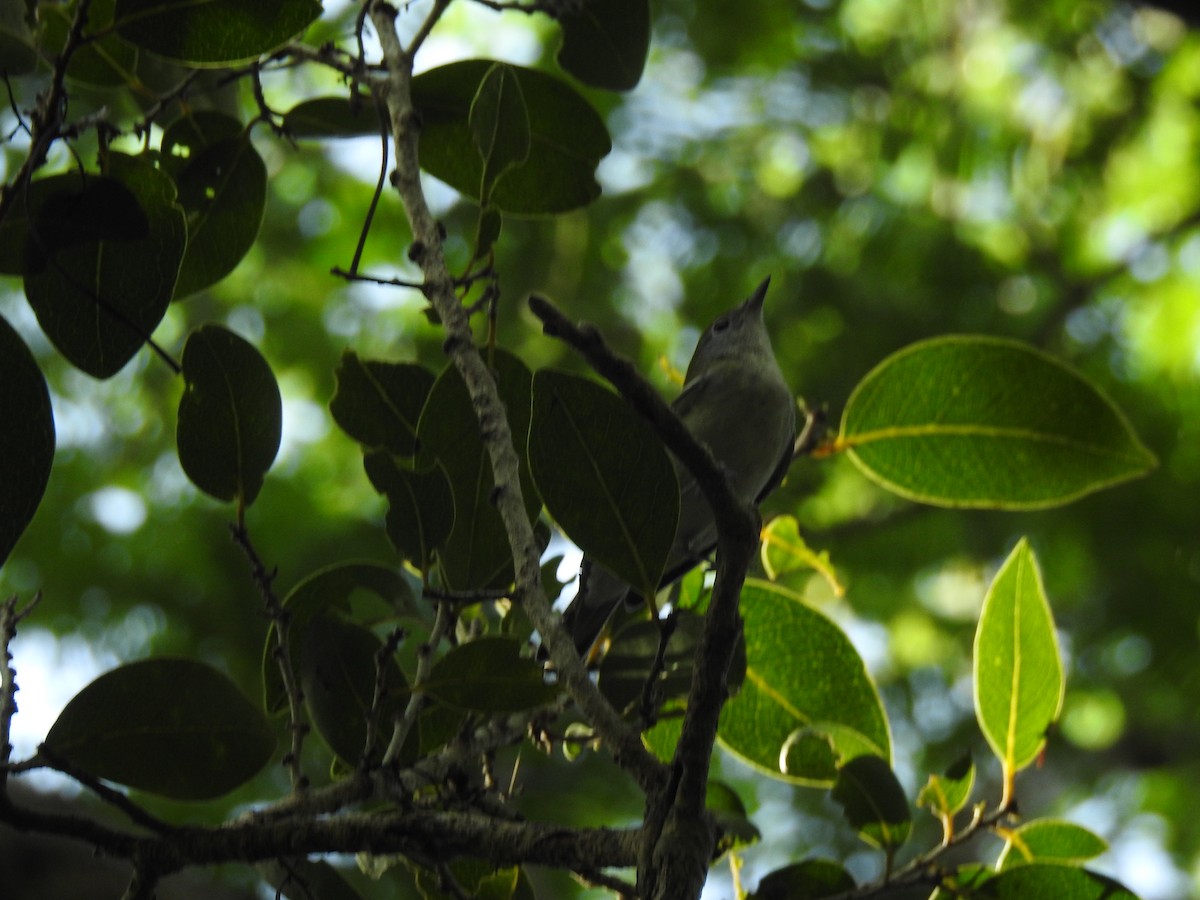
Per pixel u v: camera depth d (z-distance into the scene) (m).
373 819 2.88
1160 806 10.73
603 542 2.93
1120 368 10.52
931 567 10.12
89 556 9.80
